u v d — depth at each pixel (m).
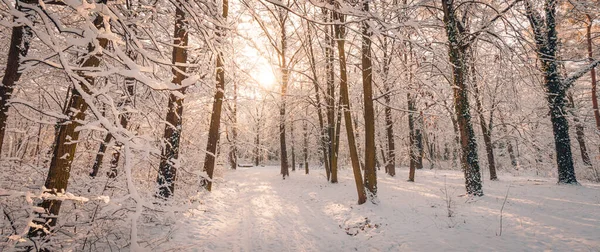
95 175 6.81
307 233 6.96
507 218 6.57
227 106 13.29
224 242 6.00
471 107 11.95
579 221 6.00
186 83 2.99
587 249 4.64
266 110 24.02
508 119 14.05
